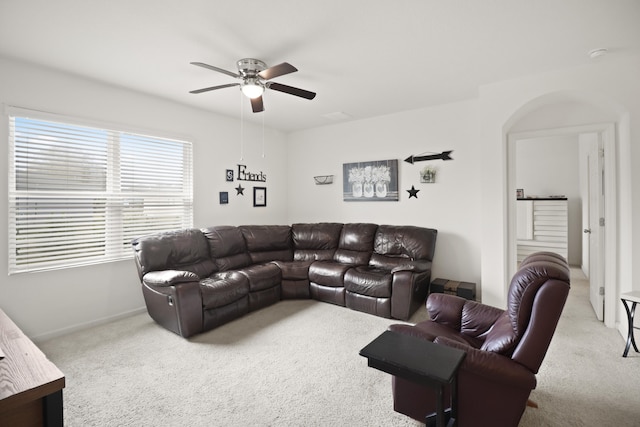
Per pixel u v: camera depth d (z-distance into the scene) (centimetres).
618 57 268
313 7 198
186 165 408
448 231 410
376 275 352
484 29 225
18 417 110
